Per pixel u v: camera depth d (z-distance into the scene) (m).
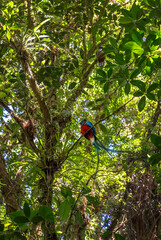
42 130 4.86
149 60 3.29
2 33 4.47
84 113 7.61
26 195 5.73
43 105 4.85
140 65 3.41
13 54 5.54
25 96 5.20
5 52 5.14
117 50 3.67
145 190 8.29
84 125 5.70
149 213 8.25
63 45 5.96
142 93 3.63
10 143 6.26
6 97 5.09
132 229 8.37
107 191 9.11
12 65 5.90
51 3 5.38
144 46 2.99
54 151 4.63
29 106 5.31
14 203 5.32
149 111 8.68
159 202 8.25
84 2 5.46
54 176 4.58
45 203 4.31
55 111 5.14
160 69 3.88
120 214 8.59
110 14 5.55
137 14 3.20
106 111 4.31
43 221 2.99
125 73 3.64
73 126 7.44
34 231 3.79
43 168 4.50
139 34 2.98
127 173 8.18
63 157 4.56
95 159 7.74
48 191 4.24
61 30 6.49
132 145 8.42
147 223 8.27
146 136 8.75
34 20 5.42
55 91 5.55
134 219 8.55
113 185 9.30
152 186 8.10
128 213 8.45
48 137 4.79
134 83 3.63
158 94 3.66
